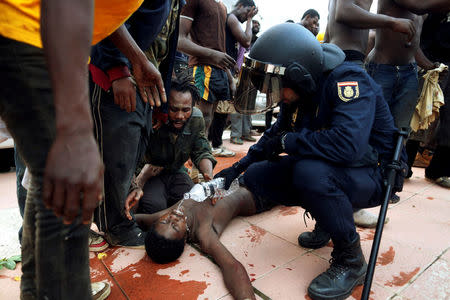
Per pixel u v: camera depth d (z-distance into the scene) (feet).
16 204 7.39
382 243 6.06
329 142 4.23
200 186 6.22
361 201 4.65
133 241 5.81
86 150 1.85
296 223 7.00
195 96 6.89
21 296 2.73
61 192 1.82
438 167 9.68
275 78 4.48
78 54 1.83
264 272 5.09
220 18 9.50
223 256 5.08
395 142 4.67
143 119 5.26
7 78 2.19
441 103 9.21
